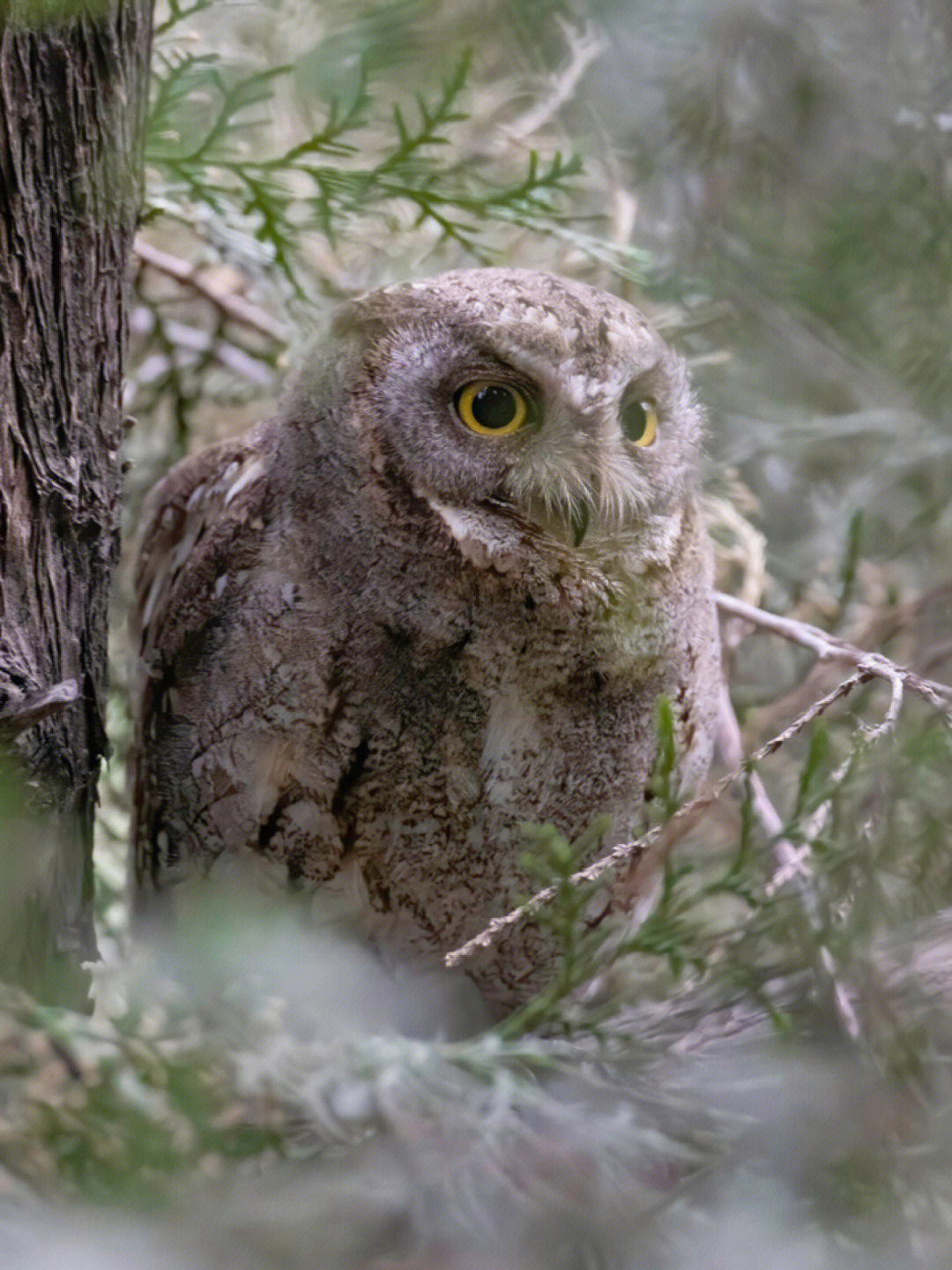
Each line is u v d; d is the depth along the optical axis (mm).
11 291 3977
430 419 4047
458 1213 3979
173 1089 3957
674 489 4062
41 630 3986
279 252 4047
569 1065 4008
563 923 3994
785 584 4164
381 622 4047
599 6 4133
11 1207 3939
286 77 4086
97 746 4004
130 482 4164
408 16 4016
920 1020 4012
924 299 4168
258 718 4055
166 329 4148
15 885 3979
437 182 4043
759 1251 3982
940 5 4160
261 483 4062
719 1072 4008
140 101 3998
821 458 4195
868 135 4172
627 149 4172
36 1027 3955
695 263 4172
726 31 4164
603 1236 3982
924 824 4062
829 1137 3996
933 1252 3990
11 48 3973
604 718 4059
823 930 4012
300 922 4059
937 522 4172
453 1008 4078
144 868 4078
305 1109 3979
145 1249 3936
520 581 4047
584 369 4043
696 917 4066
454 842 4059
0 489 3979
